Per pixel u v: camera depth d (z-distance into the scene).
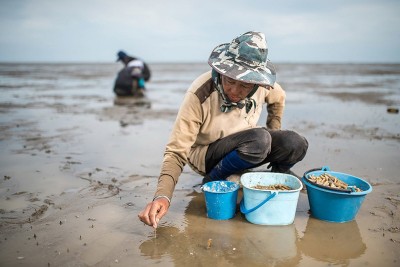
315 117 7.83
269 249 2.32
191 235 2.51
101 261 2.16
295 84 18.78
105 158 4.45
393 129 6.33
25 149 4.86
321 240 2.44
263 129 2.96
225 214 2.76
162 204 2.40
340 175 2.97
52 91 14.25
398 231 2.55
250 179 2.90
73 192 3.28
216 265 2.13
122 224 2.66
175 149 2.72
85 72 36.97
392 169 3.93
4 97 11.79
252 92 2.81
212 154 3.11
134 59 11.98
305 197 3.20
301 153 3.13
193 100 2.75
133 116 7.93
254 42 2.44
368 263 2.15
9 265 2.10
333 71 39.72
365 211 2.88
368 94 12.95
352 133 5.99
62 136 5.74
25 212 2.84
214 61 2.54
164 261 2.17
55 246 2.33
